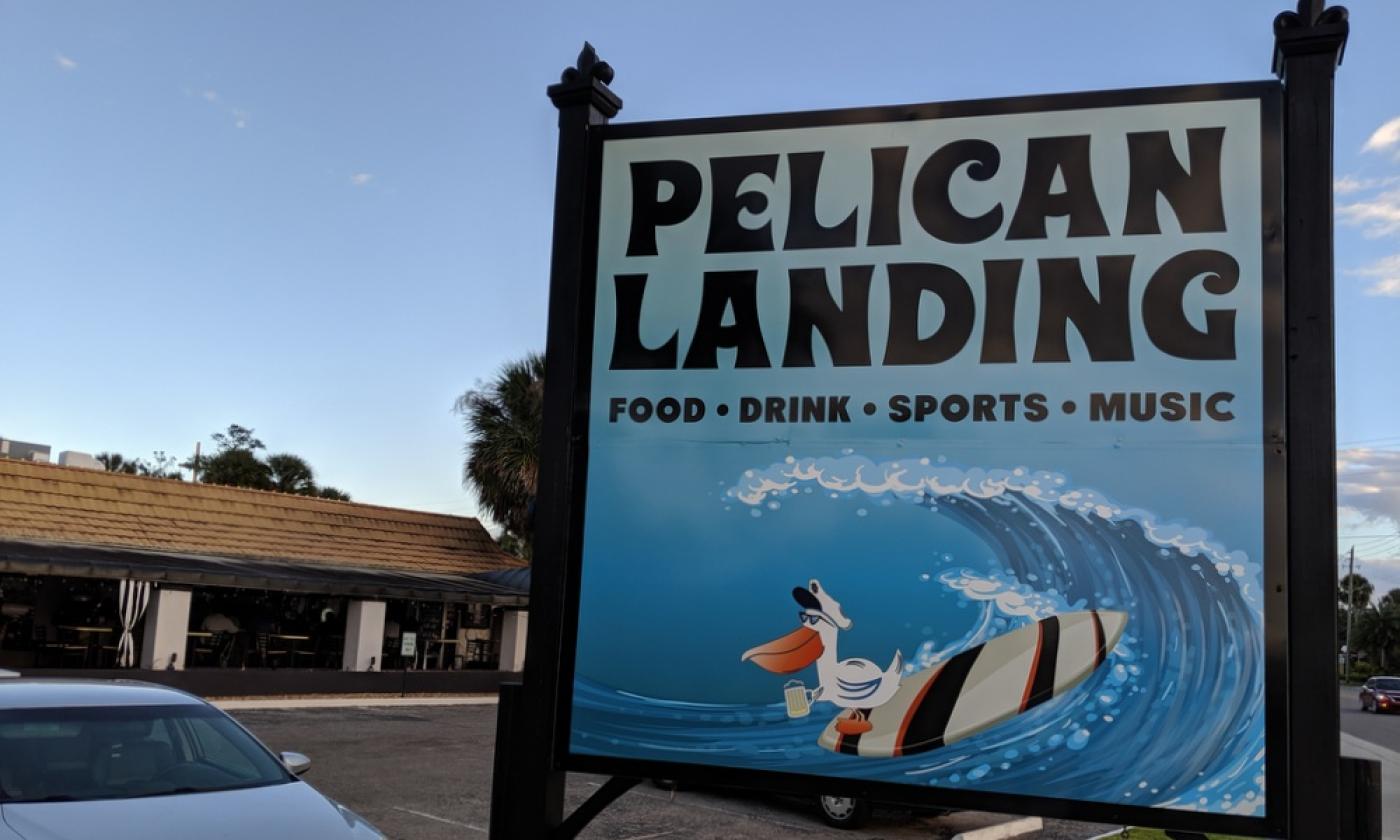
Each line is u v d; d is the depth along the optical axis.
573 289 4.65
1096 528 4.03
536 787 4.41
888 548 4.23
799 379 4.40
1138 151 4.17
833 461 4.32
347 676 21.42
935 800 4.06
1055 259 4.20
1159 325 4.07
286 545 24.61
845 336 4.38
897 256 4.37
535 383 29.64
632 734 4.37
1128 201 4.16
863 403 4.32
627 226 4.64
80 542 20.55
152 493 23.31
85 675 17.39
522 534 30.38
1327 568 3.77
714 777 4.28
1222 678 3.85
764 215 4.52
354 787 11.13
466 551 28.66
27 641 20.72
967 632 4.11
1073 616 4.02
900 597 4.19
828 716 4.20
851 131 4.47
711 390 4.48
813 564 4.29
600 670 4.43
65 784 5.63
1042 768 3.98
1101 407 4.09
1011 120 4.31
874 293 4.37
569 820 4.45
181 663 19.31
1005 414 4.18
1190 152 4.12
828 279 4.42
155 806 5.54
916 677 4.14
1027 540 4.09
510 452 28.70
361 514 27.38
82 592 21.22
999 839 9.83
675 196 4.62
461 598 23.84
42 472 21.73
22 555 17.44
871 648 4.19
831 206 4.46
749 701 4.28
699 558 4.40
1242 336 3.99
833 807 10.05
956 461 4.20
